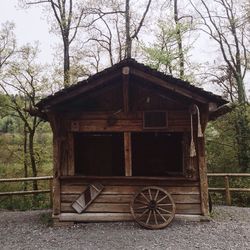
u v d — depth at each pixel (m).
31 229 5.67
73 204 5.80
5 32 11.39
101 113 5.88
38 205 8.55
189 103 5.76
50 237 5.11
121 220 5.75
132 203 5.60
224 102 5.53
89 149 7.18
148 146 7.49
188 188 5.77
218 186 11.02
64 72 12.29
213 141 12.64
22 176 11.46
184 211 5.75
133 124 5.85
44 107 5.58
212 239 4.86
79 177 5.82
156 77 5.41
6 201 8.61
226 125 12.64
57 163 5.84
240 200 9.58
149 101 5.86
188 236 4.99
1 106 11.46
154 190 5.68
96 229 5.43
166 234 5.10
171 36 12.67
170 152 7.38
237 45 13.10
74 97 5.64
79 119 5.89
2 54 11.31
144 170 7.45
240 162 12.15
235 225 5.70
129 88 5.77
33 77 11.24
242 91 12.77
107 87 5.84
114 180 5.82
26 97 11.38
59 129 5.88
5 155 11.72
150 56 12.27
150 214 5.57
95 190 5.80
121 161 7.27
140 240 4.82
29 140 11.58
